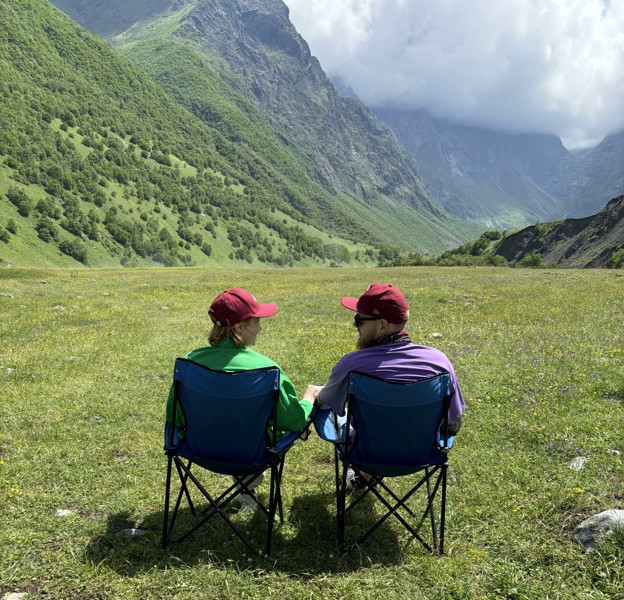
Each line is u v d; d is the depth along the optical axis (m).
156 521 5.59
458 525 5.38
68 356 13.25
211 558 4.80
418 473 6.61
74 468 6.89
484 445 7.41
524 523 5.23
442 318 19.03
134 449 7.61
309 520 5.64
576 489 5.62
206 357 4.86
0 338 15.98
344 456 4.89
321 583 4.45
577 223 175.38
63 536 5.18
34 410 9.20
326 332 16.70
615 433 7.27
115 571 4.59
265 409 4.71
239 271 67.44
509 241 190.12
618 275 39.19
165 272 62.69
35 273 45.31
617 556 4.44
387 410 4.66
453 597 4.23
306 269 76.44
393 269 70.56
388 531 5.38
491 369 11.07
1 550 4.86
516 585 4.27
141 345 14.66
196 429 4.80
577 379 9.81
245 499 6.00
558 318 17.36
